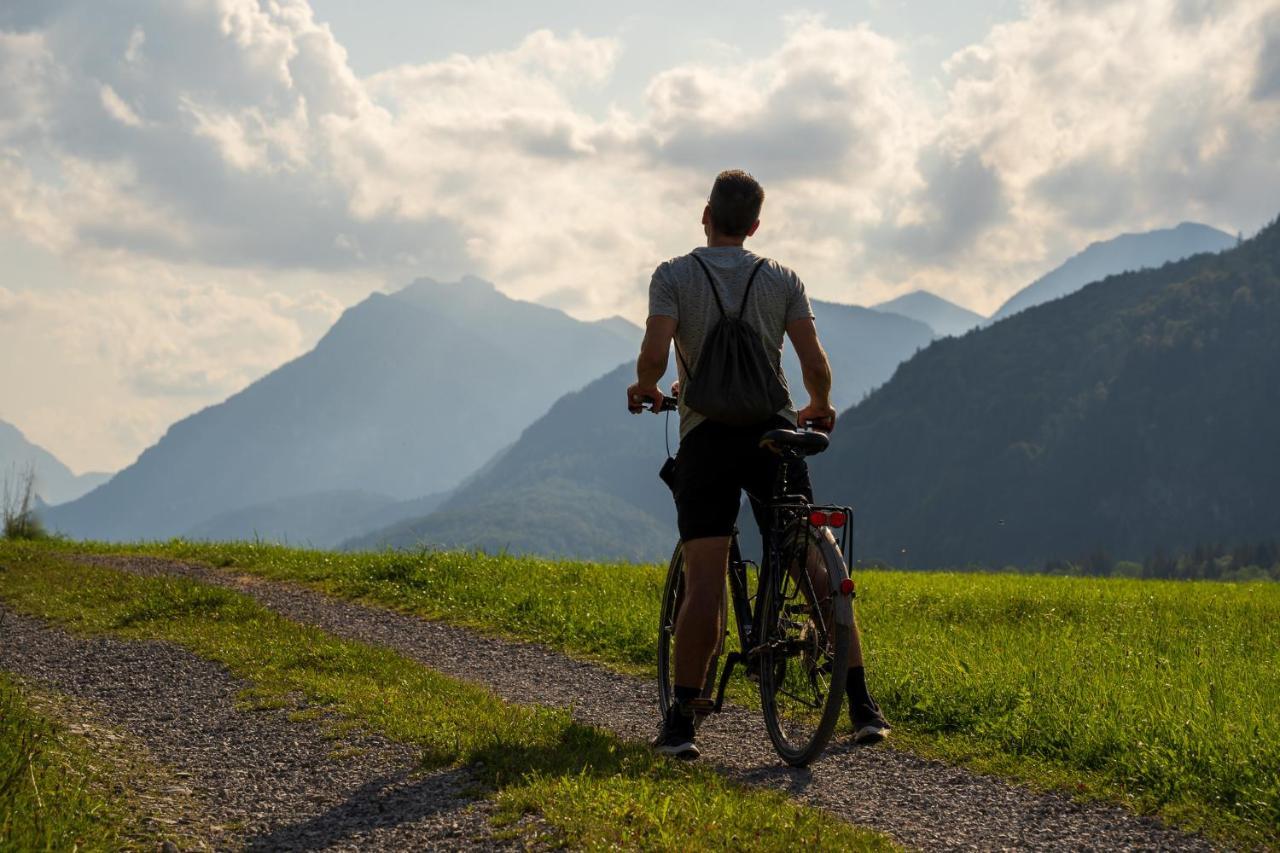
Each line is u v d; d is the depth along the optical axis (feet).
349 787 16.08
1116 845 14.58
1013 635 32.04
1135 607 41.42
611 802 13.91
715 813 13.70
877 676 23.70
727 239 18.57
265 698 22.68
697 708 17.76
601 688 26.17
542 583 41.93
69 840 13.17
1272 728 18.56
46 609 36.86
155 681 25.36
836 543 17.67
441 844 13.21
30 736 17.81
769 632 18.33
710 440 17.74
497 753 16.79
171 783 16.80
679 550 20.97
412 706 20.72
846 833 13.78
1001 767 18.28
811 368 17.99
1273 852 14.29
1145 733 18.60
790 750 18.12
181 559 54.03
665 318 17.69
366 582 43.50
